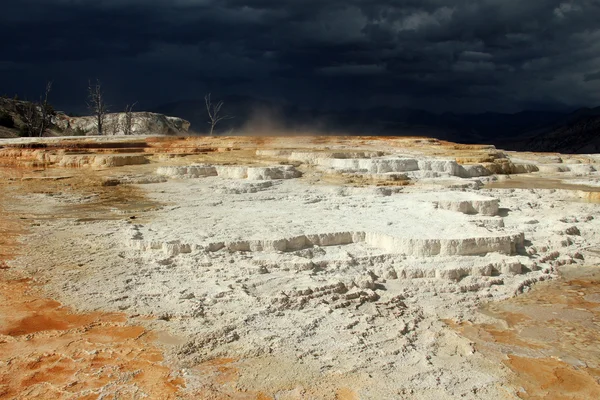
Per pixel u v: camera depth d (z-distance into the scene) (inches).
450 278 360.2
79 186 742.5
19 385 219.1
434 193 625.6
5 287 323.9
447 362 254.4
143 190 709.9
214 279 336.5
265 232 421.4
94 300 304.7
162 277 341.1
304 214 512.7
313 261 368.5
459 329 297.4
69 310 292.4
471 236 400.2
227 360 243.9
